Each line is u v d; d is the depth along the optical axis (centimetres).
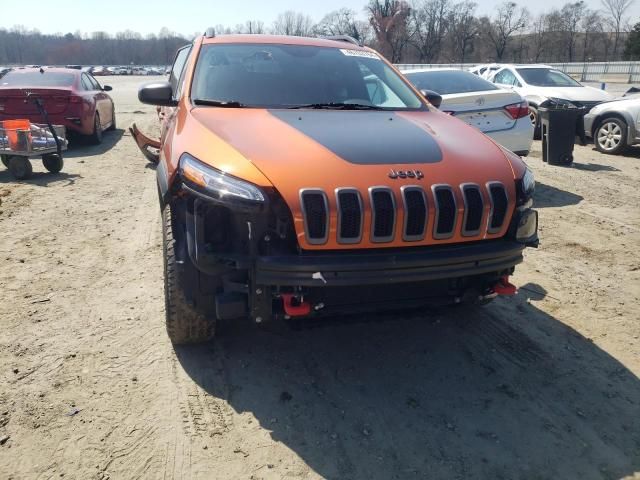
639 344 354
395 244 263
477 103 691
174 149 295
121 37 12988
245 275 267
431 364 331
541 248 523
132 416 276
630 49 6019
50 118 966
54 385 298
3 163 842
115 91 3128
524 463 253
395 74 433
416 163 278
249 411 284
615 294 425
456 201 269
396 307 276
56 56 12175
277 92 371
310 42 441
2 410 276
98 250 497
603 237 555
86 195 686
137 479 237
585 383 313
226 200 248
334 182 257
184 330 319
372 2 6512
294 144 280
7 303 389
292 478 241
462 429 275
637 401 298
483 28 6731
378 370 324
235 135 288
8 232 541
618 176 833
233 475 241
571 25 7006
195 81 377
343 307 269
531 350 346
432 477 243
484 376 320
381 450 259
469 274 273
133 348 336
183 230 287
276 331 361
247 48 412
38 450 251
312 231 253
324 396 298
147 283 427
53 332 352
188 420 275
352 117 340
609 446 264
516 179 295
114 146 1073
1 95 948
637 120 987
